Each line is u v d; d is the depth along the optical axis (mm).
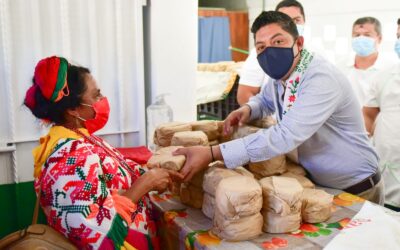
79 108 1212
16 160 1931
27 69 1906
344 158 1539
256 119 1749
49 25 1939
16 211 1975
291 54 1378
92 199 1077
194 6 2344
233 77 3180
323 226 1237
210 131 1679
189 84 2420
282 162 1480
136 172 1395
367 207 1358
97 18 2059
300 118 1330
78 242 1077
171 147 1498
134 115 2277
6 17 1803
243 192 1111
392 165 2629
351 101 1496
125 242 1146
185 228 1240
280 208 1160
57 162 1098
